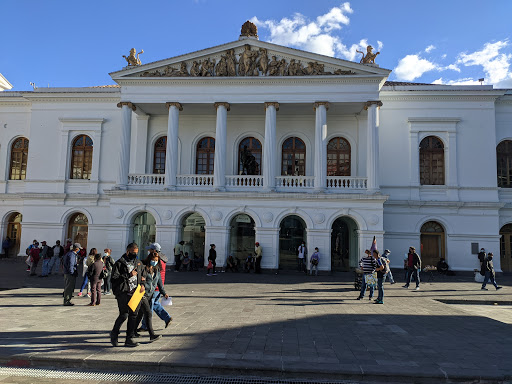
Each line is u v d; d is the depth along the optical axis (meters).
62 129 27.88
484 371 6.53
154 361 6.73
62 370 6.66
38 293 14.62
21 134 29.36
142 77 24.52
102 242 26.59
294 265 24.42
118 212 23.69
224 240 23.03
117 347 7.55
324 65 23.92
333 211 22.66
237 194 23.03
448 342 8.39
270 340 8.26
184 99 24.52
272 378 6.46
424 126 25.94
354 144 26.20
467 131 25.77
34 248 20.16
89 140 28.12
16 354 7.05
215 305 12.48
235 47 24.33
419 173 25.73
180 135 27.38
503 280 21.80
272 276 21.22
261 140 26.86
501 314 12.71
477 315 11.62
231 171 26.73
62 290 15.45
